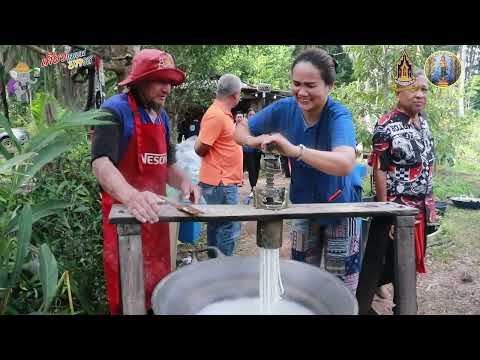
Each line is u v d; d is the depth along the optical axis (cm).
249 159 544
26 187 229
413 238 146
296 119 187
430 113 568
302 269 142
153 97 185
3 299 155
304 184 190
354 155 156
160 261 197
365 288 173
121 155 183
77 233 224
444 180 700
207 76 776
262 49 1634
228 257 146
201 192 330
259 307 136
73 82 341
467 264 384
